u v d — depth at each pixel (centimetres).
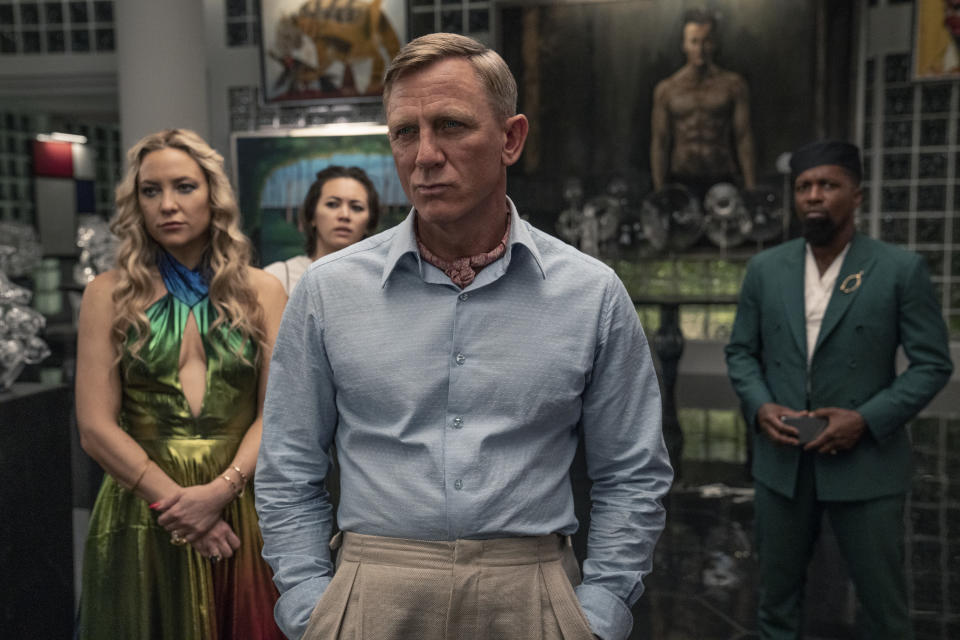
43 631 256
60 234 1519
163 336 196
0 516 233
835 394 243
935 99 846
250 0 917
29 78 1004
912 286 238
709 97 874
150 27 786
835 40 843
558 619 131
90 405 192
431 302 133
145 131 796
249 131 916
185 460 195
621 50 889
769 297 258
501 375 131
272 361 144
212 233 203
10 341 249
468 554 128
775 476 251
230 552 193
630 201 905
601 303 137
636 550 140
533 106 911
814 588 353
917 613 323
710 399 792
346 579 133
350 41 880
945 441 611
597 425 143
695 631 309
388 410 133
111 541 194
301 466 143
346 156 884
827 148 244
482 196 126
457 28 911
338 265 138
